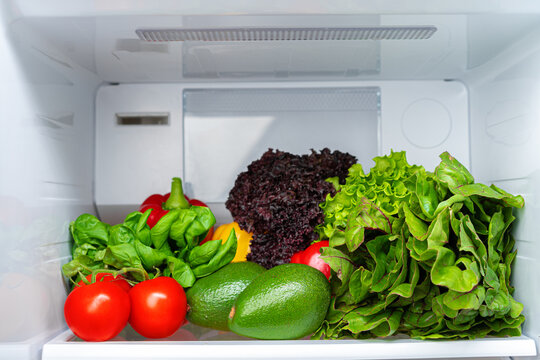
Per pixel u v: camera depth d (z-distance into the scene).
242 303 0.73
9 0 0.70
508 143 0.88
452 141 1.10
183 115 1.12
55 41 0.82
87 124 1.06
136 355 0.72
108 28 0.77
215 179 1.11
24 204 0.76
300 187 0.91
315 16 0.73
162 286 0.78
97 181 1.10
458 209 0.71
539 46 0.76
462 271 0.66
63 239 0.90
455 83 1.10
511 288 0.78
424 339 0.73
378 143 1.11
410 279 0.72
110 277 0.84
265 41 0.84
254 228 0.93
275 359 0.71
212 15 0.72
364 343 0.72
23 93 0.76
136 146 1.11
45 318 0.80
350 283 0.75
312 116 1.12
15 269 0.73
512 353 0.71
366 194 0.86
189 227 0.86
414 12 0.72
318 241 0.92
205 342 0.73
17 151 0.74
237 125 1.12
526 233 0.77
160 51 0.89
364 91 1.11
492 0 0.71
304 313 0.72
